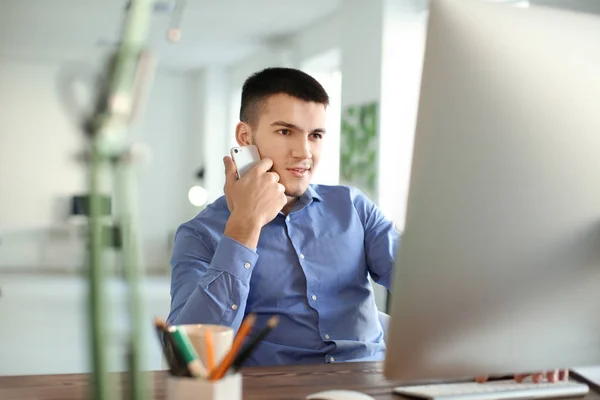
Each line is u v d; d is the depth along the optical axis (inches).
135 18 23.2
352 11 231.5
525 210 32.8
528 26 31.6
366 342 58.9
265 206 53.0
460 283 32.8
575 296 35.3
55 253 363.9
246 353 34.9
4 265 360.5
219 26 294.5
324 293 59.4
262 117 57.2
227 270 52.1
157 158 399.5
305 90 56.9
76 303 254.4
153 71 23.5
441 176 31.0
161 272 375.6
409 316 32.8
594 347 36.8
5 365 160.2
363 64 224.1
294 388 41.7
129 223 24.1
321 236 60.4
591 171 33.5
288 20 281.4
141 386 25.1
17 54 348.5
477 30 30.4
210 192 380.8
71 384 42.6
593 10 156.6
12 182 363.6
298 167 57.2
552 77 32.0
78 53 343.0
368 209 63.8
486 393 38.0
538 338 35.4
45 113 364.8
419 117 30.4
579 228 34.1
